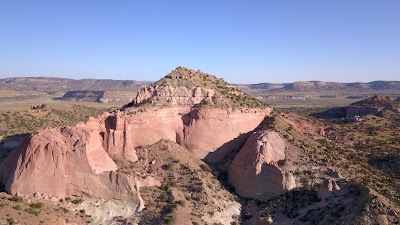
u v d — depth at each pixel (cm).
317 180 7519
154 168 7812
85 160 6862
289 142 8331
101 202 6775
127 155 7844
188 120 8781
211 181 7869
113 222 6581
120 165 7488
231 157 8594
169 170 7806
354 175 7744
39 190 6581
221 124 8838
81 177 6819
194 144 8625
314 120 13100
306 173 7662
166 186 7419
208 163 8588
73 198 6738
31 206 6191
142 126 8244
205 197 7256
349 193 6794
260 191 7619
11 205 6053
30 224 5772
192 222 6594
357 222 6056
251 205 7500
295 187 7462
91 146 7100
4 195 6378
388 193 7088
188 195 7306
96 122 7800
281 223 6800
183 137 8669
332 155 8369
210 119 8744
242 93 10319
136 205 6794
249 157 7912
